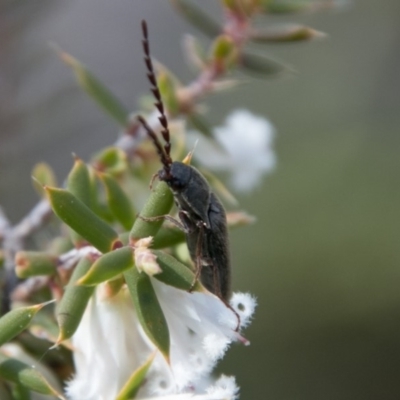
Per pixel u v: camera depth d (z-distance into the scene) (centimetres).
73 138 22
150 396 17
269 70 20
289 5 20
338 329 38
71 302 17
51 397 18
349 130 41
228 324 17
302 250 39
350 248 38
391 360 38
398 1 42
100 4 38
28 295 18
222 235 18
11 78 21
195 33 41
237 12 20
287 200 39
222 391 17
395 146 40
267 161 21
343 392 38
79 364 17
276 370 38
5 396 17
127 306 17
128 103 37
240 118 21
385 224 38
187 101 20
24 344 18
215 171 22
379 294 38
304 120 41
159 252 17
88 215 17
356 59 42
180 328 17
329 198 39
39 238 20
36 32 22
